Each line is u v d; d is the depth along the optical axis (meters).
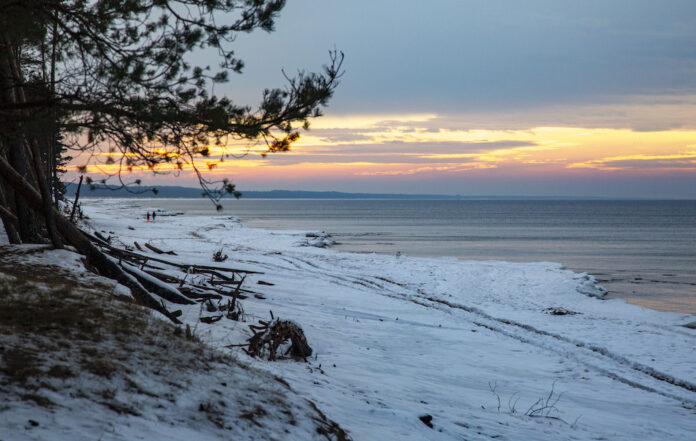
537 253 56.69
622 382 12.47
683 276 40.31
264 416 5.30
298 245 52.53
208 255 33.69
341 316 17.55
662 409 10.51
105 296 9.03
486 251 58.12
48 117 7.70
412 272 32.69
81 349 5.43
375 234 83.81
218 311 13.98
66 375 4.65
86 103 7.97
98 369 5.03
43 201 13.62
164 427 4.34
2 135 8.03
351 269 33.59
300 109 8.58
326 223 119.69
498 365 13.21
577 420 9.07
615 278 39.16
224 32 8.60
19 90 10.13
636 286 35.41
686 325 20.27
